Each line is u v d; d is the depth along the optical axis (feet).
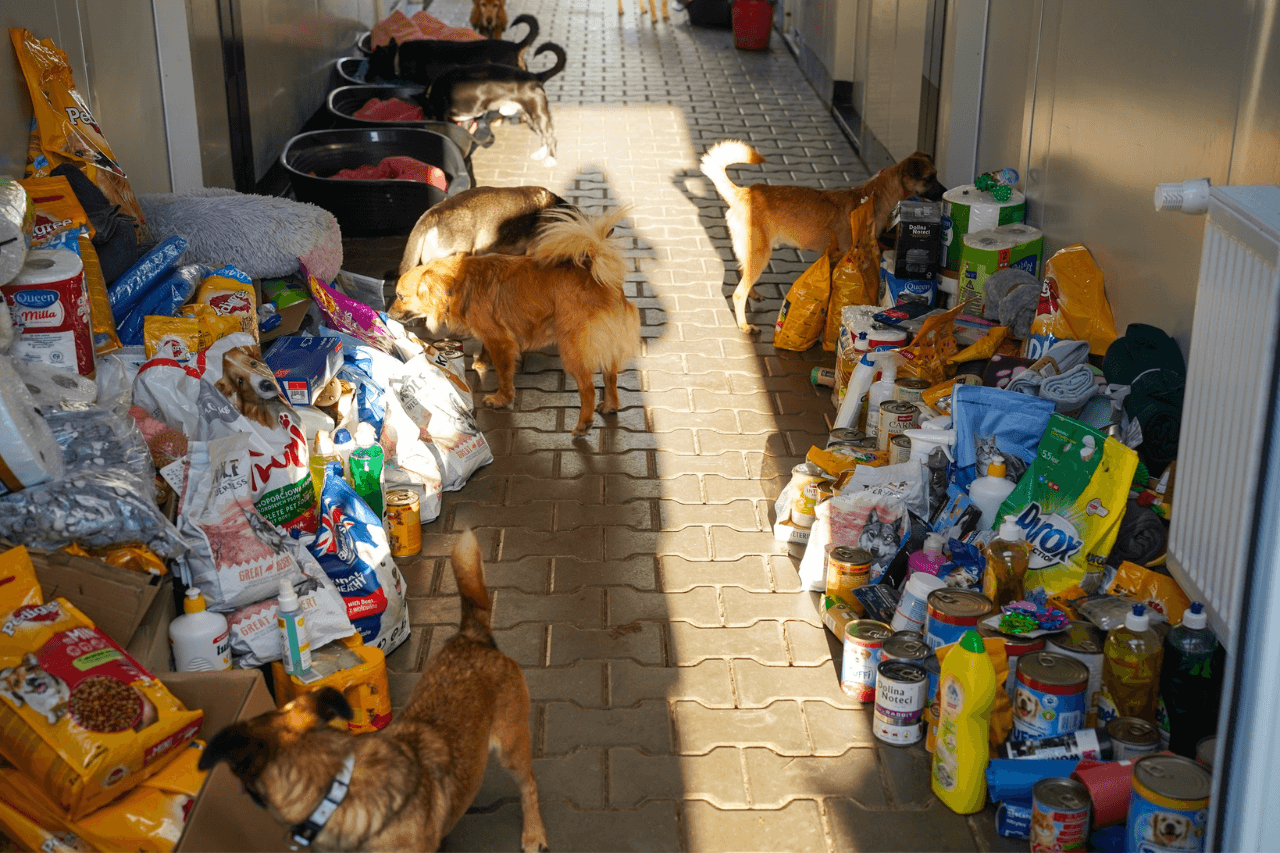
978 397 13.43
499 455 16.76
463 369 17.39
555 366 19.83
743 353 20.34
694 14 50.96
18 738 8.27
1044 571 11.78
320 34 33.99
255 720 7.41
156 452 11.41
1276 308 7.49
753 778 10.57
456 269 17.44
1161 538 11.59
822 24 38.70
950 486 13.28
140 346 12.95
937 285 18.78
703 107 37.50
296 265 16.08
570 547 14.43
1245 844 8.06
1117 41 15.08
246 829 8.55
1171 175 13.42
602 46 46.80
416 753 8.13
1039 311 15.65
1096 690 10.44
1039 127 18.29
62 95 14.71
